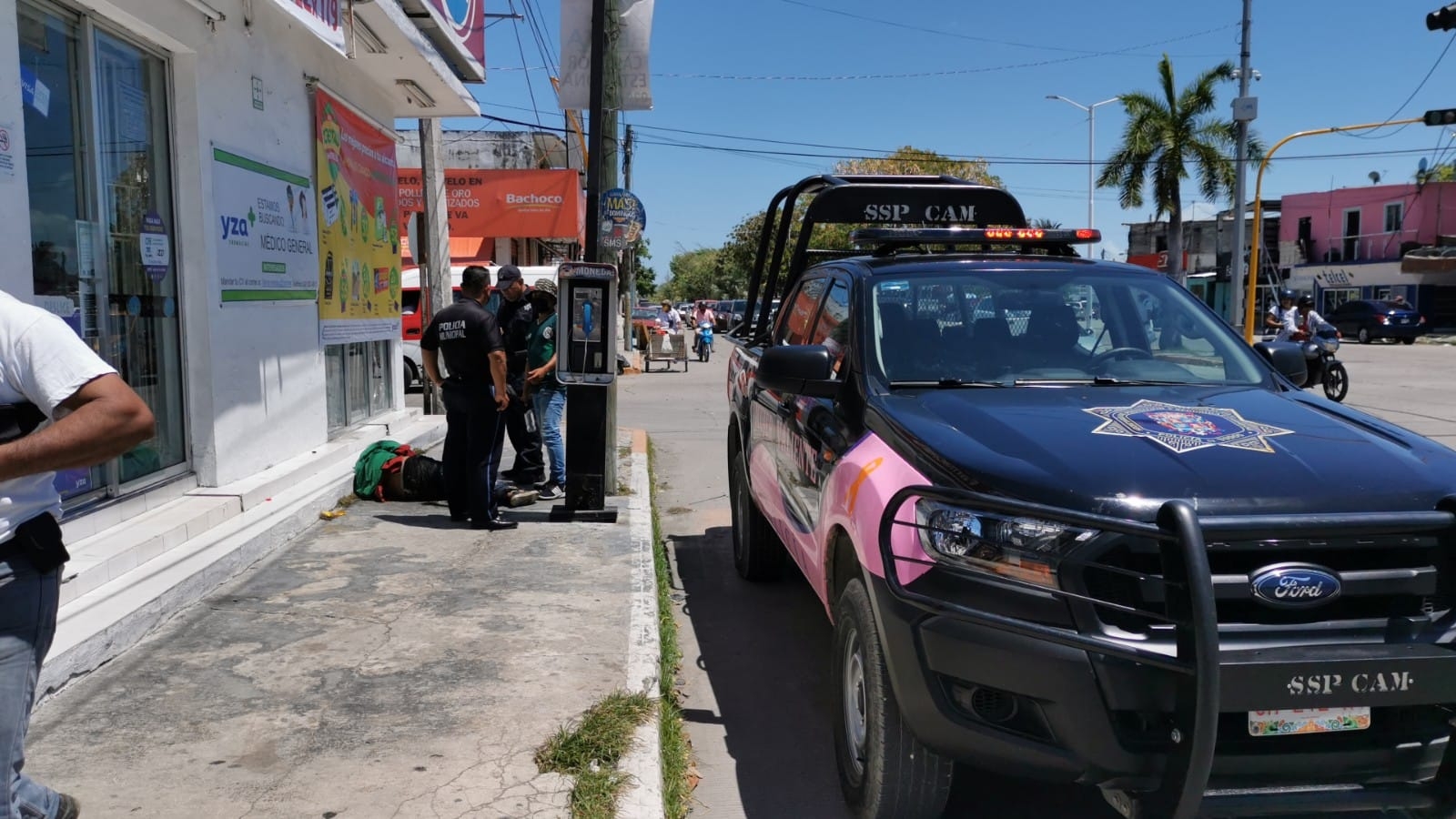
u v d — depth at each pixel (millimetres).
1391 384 18781
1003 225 5941
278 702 3959
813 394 4102
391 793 3270
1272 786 2738
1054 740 2744
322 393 8164
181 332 6160
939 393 3830
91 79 5270
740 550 6633
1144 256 60875
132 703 3930
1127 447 3084
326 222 8172
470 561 6027
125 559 4930
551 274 18156
